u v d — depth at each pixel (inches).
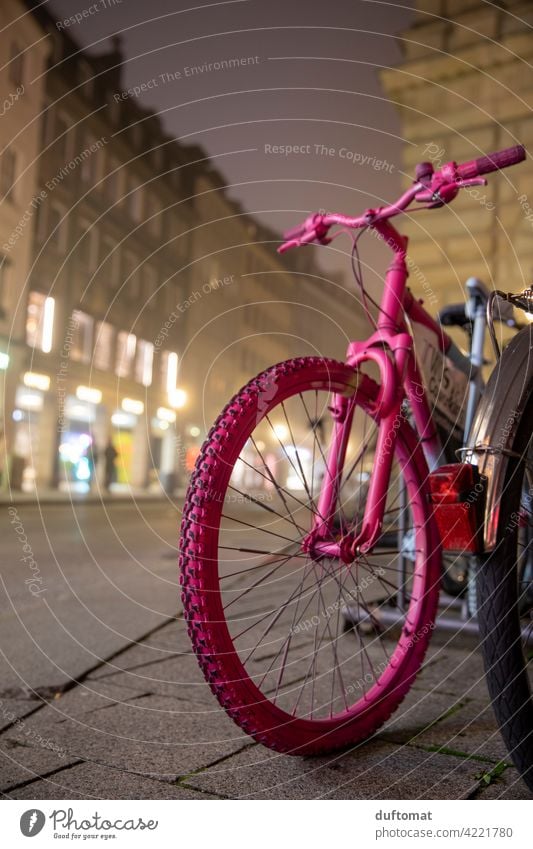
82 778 54.4
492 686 48.6
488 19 436.8
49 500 610.2
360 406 65.4
